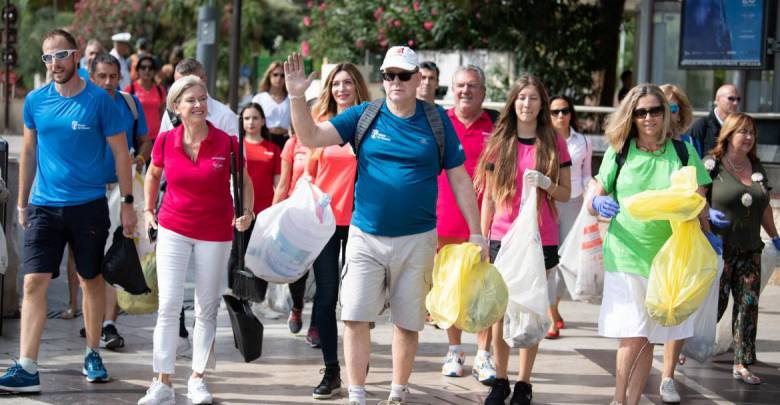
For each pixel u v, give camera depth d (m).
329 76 19.95
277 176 24.50
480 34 53.06
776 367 22.22
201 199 17.47
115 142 18.23
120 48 44.50
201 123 17.56
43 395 17.89
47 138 18.11
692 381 20.97
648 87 17.17
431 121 16.38
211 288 17.73
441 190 20.06
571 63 52.50
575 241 20.53
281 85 32.31
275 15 107.69
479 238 16.59
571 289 20.62
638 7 52.28
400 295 16.56
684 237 16.55
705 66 38.09
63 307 25.67
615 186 17.47
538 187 17.91
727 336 21.70
